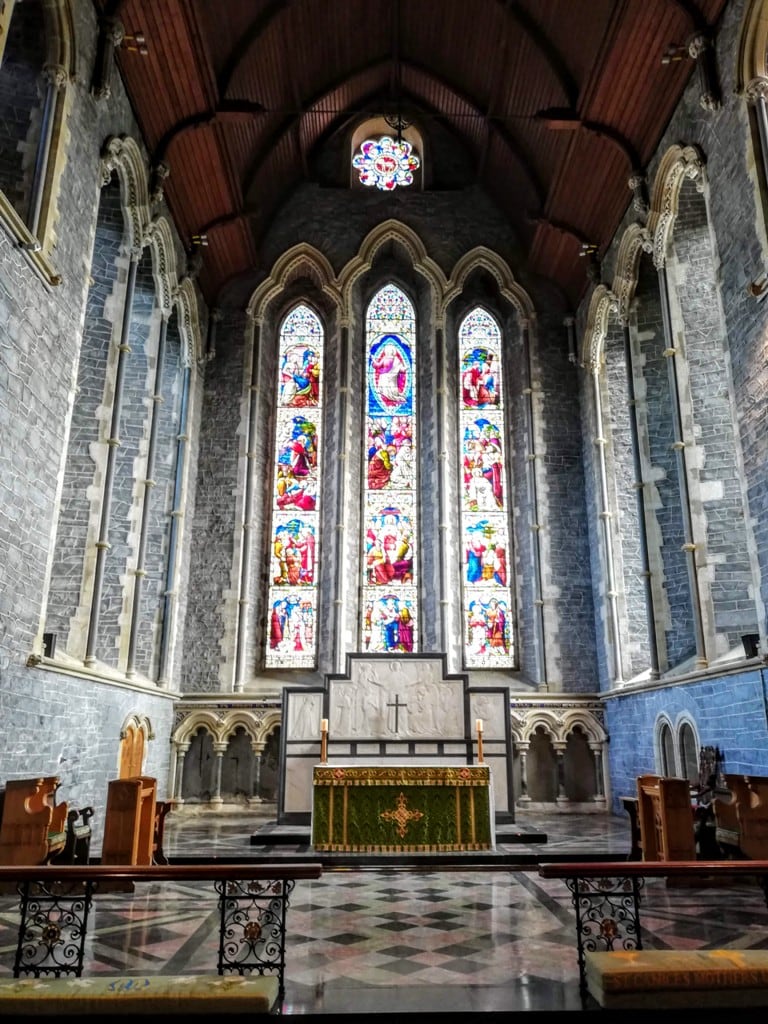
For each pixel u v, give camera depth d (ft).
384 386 62.18
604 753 52.26
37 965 16.88
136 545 46.73
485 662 56.18
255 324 60.80
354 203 63.62
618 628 51.98
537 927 22.20
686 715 40.11
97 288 43.57
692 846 27.30
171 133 45.39
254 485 57.82
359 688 45.11
